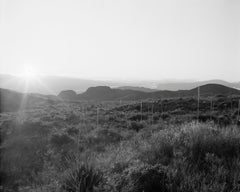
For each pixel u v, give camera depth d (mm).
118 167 4285
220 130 6410
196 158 4672
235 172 3781
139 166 3963
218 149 5109
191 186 3393
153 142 5680
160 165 4070
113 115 18516
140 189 3453
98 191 3389
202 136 5473
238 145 5285
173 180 3605
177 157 4660
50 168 5906
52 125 13320
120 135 10070
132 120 16109
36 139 9742
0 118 18656
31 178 5824
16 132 11328
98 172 3889
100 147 7879
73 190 3664
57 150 7973
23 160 7262
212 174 3721
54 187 4105
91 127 12750
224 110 18641
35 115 20078
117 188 3467
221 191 3143
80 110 26188
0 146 8922
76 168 4066
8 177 6141
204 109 20656
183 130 6207
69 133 11008
